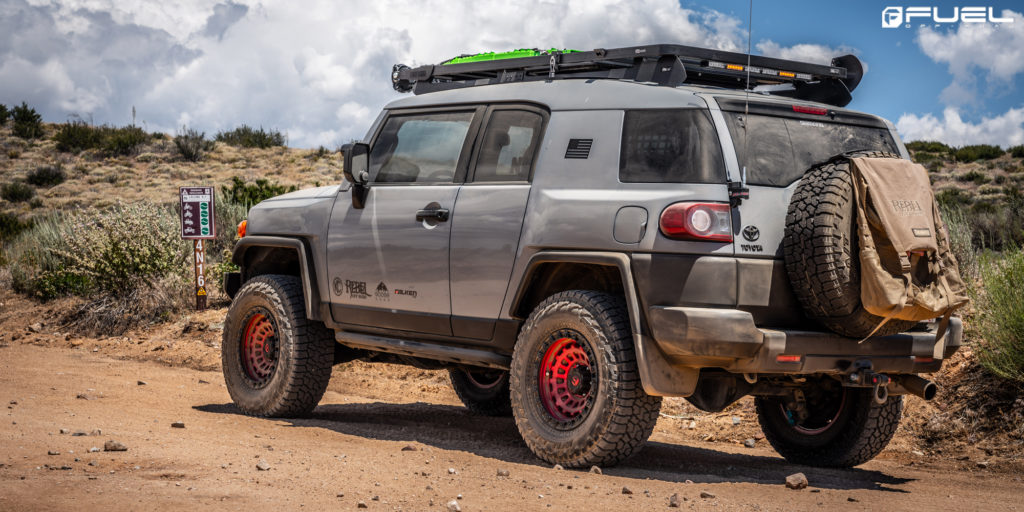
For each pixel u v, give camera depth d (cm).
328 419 704
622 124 515
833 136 525
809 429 599
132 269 1317
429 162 613
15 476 401
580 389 507
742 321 455
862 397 564
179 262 1393
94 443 493
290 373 671
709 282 462
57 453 455
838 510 427
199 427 593
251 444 529
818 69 588
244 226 741
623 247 486
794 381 536
